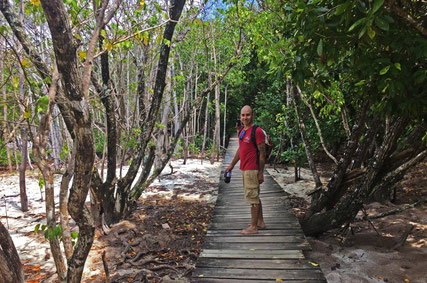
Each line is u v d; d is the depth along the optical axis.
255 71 20.34
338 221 4.66
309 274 3.26
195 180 10.51
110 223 5.73
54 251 1.92
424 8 2.79
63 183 1.79
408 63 2.57
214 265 3.54
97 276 3.86
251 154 4.23
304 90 7.03
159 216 6.49
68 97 1.60
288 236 4.34
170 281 3.66
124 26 4.40
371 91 3.18
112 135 5.48
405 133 5.79
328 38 2.36
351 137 4.73
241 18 6.30
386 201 6.50
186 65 14.85
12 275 1.83
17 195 8.64
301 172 11.54
